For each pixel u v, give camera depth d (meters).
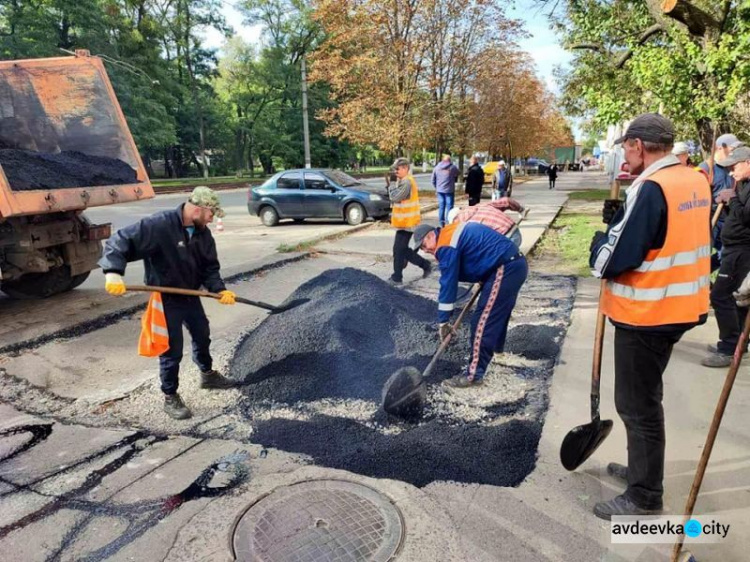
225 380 4.05
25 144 6.36
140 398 3.92
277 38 41.12
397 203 6.86
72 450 3.23
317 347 4.32
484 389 3.89
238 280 7.64
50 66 6.45
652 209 2.14
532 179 43.84
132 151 6.91
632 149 2.31
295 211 13.68
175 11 39.00
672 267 2.19
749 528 2.35
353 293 5.14
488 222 3.76
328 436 3.30
